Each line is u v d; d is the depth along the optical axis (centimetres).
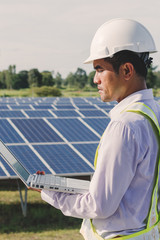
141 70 279
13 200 1747
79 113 2462
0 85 16912
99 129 2081
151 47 284
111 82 280
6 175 1452
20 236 1295
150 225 275
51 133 1931
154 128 267
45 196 290
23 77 17038
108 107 3089
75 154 1714
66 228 1405
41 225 1434
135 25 281
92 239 286
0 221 1456
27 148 1730
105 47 276
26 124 2008
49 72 17238
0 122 1991
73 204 274
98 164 263
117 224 266
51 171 1529
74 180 310
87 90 17288
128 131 256
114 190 254
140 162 261
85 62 293
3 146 304
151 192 271
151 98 287
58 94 13600
